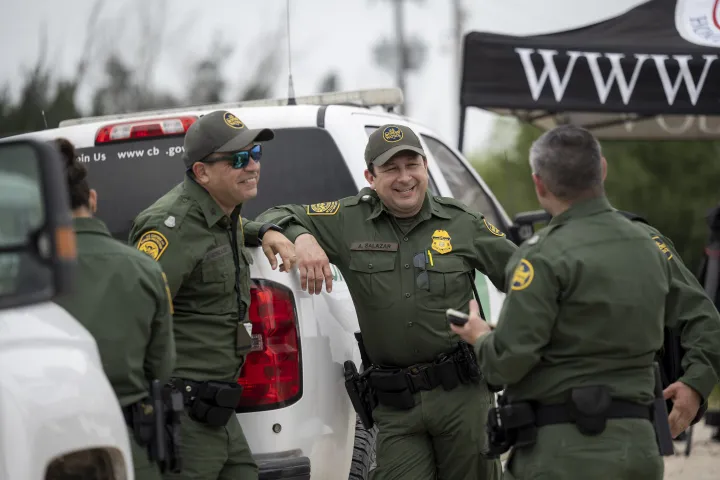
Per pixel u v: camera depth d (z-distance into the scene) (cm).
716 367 639
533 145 563
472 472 689
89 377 439
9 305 408
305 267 655
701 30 1274
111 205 817
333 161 798
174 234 595
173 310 599
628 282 530
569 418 528
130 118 855
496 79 1225
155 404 523
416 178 673
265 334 641
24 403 409
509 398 552
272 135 621
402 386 673
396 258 680
